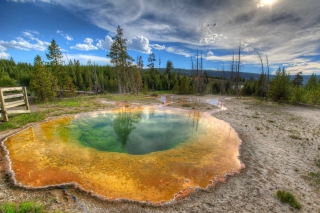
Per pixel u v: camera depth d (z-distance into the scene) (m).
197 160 5.88
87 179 4.57
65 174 4.76
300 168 5.41
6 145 6.49
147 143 7.48
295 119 12.09
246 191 4.26
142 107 15.53
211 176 4.92
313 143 7.55
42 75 17.03
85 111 12.84
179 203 3.80
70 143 6.96
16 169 4.90
